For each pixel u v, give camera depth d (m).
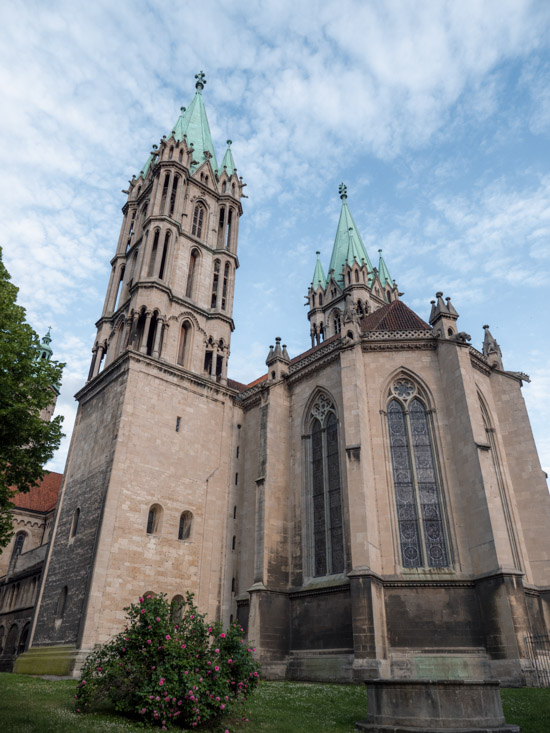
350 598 34.22
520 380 42.72
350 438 36.94
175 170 58.12
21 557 61.81
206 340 53.84
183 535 43.50
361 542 33.12
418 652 31.30
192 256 57.34
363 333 42.28
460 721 17.30
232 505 47.19
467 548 34.38
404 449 38.66
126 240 61.78
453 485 36.38
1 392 27.09
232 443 50.06
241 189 65.56
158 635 18.73
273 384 45.81
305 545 39.59
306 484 41.91
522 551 37.34
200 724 17.84
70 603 38.34
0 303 29.41
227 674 18.80
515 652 29.20
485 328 47.03
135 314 49.34
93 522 40.06
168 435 45.47
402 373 40.81
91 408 49.00
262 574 38.31
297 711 21.75
